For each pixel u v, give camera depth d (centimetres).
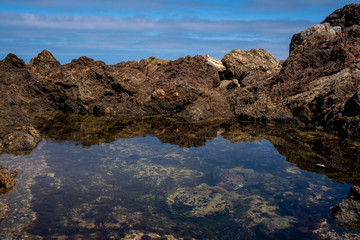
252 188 493
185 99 1263
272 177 533
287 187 488
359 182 492
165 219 395
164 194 473
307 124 957
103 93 1361
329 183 493
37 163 600
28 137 720
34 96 1341
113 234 353
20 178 519
